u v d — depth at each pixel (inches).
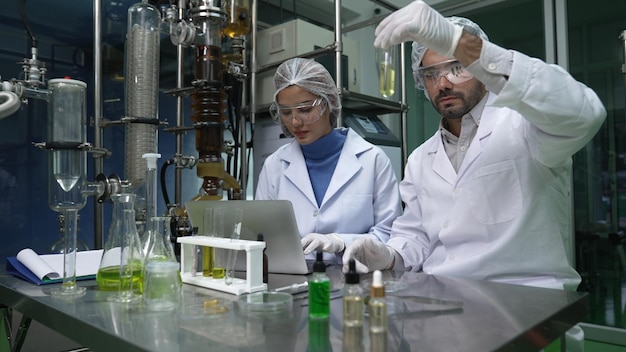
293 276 49.9
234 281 44.6
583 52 118.3
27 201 79.6
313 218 74.1
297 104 70.7
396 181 79.0
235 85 95.7
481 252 54.2
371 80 121.0
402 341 27.3
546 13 117.7
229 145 92.9
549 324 32.5
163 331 30.4
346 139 79.0
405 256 59.4
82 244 65.5
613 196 118.0
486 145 56.0
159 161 94.7
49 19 82.3
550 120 44.3
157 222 44.2
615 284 119.7
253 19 93.1
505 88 42.9
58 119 60.9
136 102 71.6
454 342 27.1
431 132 139.0
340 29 85.1
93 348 31.9
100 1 75.6
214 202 50.9
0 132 76.5
